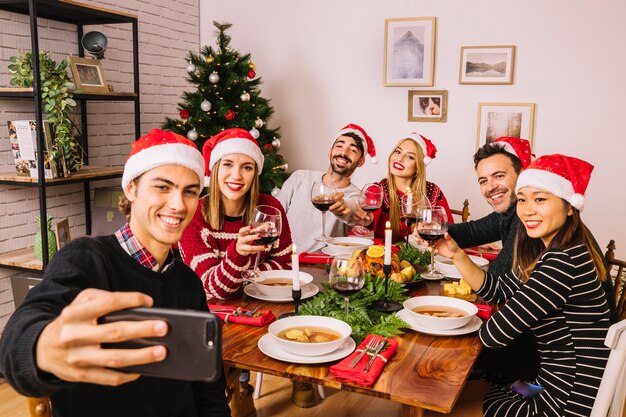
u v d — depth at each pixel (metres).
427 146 2.96
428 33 4.11
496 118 3.99
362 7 4.32
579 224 1.65
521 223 1.88
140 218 1.17
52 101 2.94
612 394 1.38
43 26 3.36
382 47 4.30
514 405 1.65
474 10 3.97
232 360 1.40
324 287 1.93
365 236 2.82
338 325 1.54
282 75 4.68
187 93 3.91
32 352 0.59
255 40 4.73
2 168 3.16
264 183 3.91
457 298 1.93
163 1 4.39
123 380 0.59
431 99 4.17
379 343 1.47
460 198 4.19
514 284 1.90
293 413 2.64
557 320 1.62
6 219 3.22
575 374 1.58
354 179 4.50
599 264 1.65
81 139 3.59
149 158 1.15
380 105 4.37
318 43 4.52
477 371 2.04
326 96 4.55
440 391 1.27
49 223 3.01
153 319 0.58
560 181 1.63
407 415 1.31
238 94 3.92
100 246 1.11
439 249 1.93
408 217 2.38
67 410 1.04
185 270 1.29
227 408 1.35
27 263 2.99
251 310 1.73
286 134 4.74
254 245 1.80
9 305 3.26
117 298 0.58
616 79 3.66
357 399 2.80
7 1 2.84
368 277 1.92
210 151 2.15
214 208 2.05
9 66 2.93
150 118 4.34
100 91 3.34
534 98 3.89
